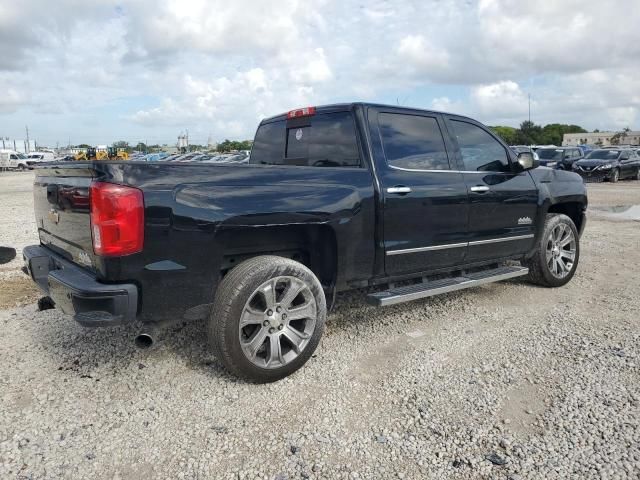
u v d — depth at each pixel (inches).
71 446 108.2
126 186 113.7
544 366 142.7
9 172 1999.3
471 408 121.6
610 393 126.0
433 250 170.9
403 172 162.4
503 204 193.0
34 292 221.1
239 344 127.3
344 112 162.7
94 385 134.5
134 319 119.6
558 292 217.3
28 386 133.8
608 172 902.4
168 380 137.2
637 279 233.8
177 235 119.5
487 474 98.0
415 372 141.3
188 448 107.5
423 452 105.3
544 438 108.7
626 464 99.1
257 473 99.3
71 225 130.6
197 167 125.2
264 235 138.1
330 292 152.3
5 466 101.3
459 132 185.8
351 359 150.6
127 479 98.0
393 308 198.4
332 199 143.6
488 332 170.9
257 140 204.7
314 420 117.6
